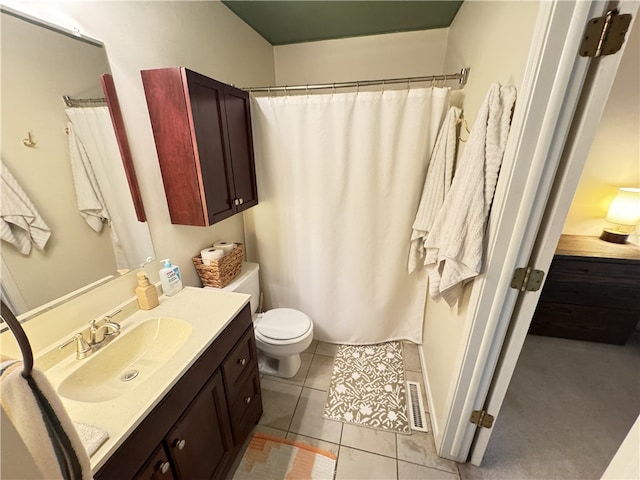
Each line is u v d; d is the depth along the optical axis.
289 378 1.89
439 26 2.11
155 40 1.27
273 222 2.02
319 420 1.60
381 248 1.90
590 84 0.74
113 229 1.13
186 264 1.58
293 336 1.71
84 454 0.49
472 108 1.35
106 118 1.08
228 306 1.26
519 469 1.35
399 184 1.72
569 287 2.08
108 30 1.06
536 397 1.74
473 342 1.11
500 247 0.96
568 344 2.20
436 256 1.29
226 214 1.53
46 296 0.92
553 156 0.82
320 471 1.35
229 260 1.69
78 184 0.99
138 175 1.24
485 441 1.30
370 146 1.66
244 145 1.67
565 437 1.50
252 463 1.38
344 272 2.01
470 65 1.46
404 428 1.55
